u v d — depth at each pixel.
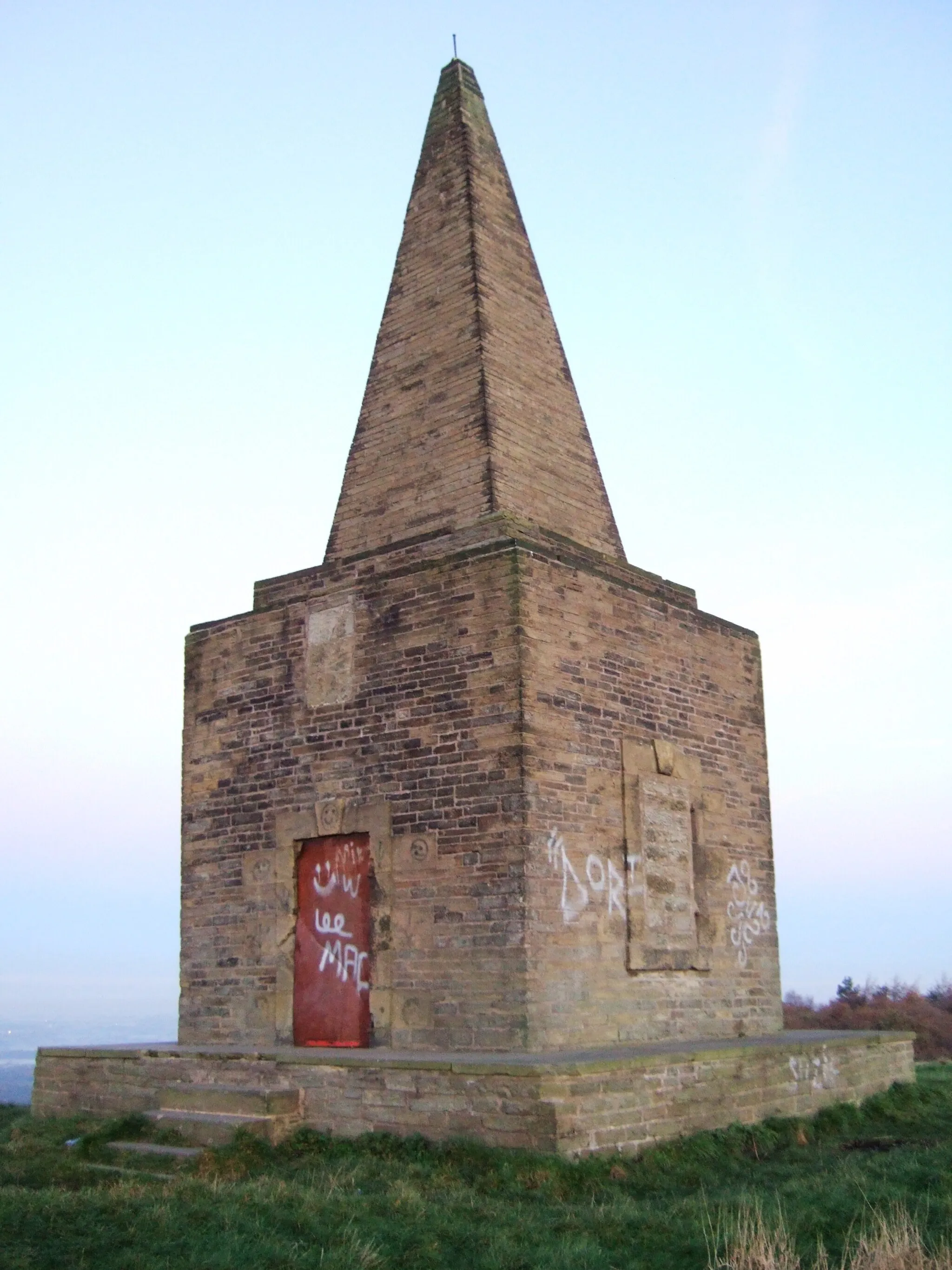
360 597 20.06
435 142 23.53
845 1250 11.30
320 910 19.61
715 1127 17.14
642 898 19.34
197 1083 18.20
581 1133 14.86
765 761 23.20
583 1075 15.07
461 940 17.72
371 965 18.67
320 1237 11.91
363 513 21.88
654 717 20.48
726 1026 20.81
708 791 21.45
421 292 22.53
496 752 17.89
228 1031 20.41
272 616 21.33
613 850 18.98
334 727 19.98
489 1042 17.14
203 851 21.47
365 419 22.55
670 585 22.27
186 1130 16.89
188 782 22.00
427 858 18.34
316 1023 19.23
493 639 18.23
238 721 21.42
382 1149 15.59
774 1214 12.60
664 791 20.31
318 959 19.45
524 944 17.09
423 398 21.73
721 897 21.28
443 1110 15.48
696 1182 15.06
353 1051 17.77
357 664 19.89
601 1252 11.72
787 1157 16.73
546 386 22.33
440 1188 14.06
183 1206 12.48
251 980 20.27
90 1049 19.94
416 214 23.27
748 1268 10.93
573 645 19.00
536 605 18.39
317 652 20.52
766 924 22.34
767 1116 18.31
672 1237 12.16
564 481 21.86
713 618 22.45
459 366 21.38
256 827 20.73
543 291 23.30
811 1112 19.39
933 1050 38.91
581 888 18.22
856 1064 20.88
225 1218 12.05
